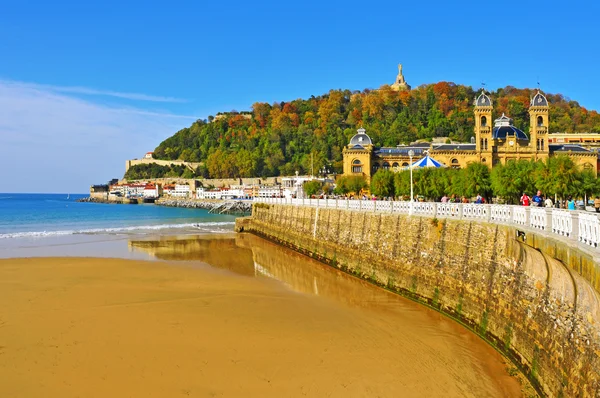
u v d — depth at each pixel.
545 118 120.44
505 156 122.56
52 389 19.27
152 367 21.52
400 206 41.03
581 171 55.44
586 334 16.36
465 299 29.03
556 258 19.66
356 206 50.38
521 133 126.69
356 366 22.33
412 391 20.08
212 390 19.61
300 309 31.73
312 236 59.59
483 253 28.08
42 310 29.70
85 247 64.12
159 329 26.53
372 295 36.50
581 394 16.20
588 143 148.88
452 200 57.41
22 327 26.30
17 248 62.44
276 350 23.98
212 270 46.50
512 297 24.00
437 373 21.80
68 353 22.78
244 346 24.38
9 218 125.38
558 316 19.03
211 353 23.33
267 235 78.31
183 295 34.72
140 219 126.69
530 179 57.44
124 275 42.00
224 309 31.09
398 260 38.25
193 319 28.56
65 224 105.69
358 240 46.19
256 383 20.33
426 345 25.22
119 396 18.88
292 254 60.50
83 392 19.11
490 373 21.89
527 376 21.22
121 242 70.62
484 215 29.88
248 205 171.88
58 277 40.44
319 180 130.12
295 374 21.30
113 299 32.91
